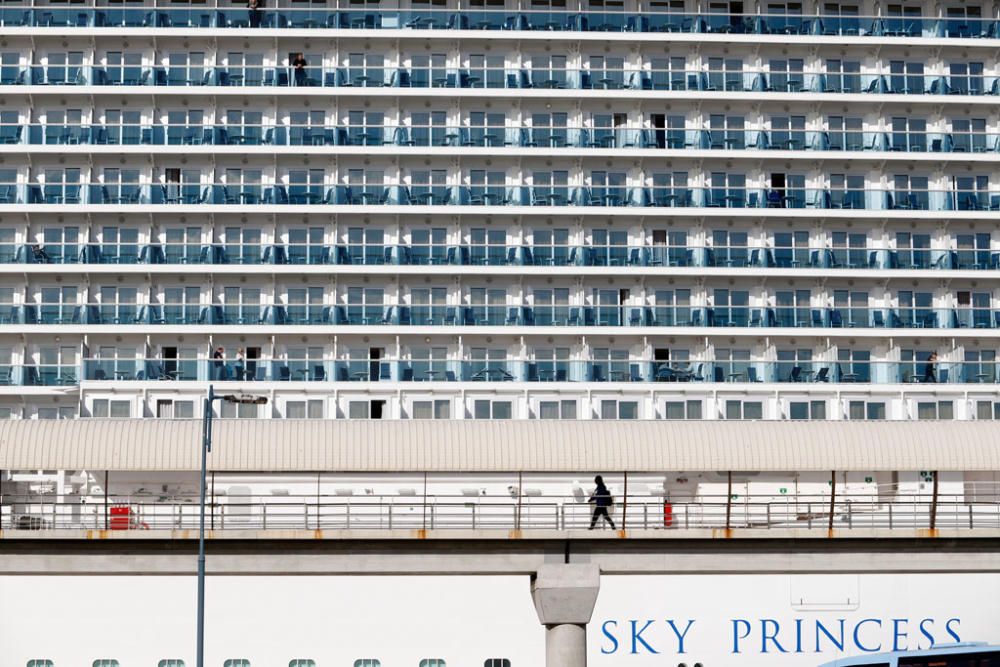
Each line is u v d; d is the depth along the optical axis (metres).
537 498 112.19
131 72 124.06
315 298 122.88
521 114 125.69
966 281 126.00
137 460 100.00
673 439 100.69
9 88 121.56
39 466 99.75
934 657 80.62
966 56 129.50
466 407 120.06
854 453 101.25
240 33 123.50
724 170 126.56
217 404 118.75
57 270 119.56
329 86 124.56
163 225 122.94
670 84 127.00
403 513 96.44
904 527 97.75
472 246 123.12
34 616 92.69
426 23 126.88
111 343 120.69
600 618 94.00
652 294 124.44
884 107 127.56
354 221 123.25
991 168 128.00
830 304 125.69
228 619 93.12
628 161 125.38
